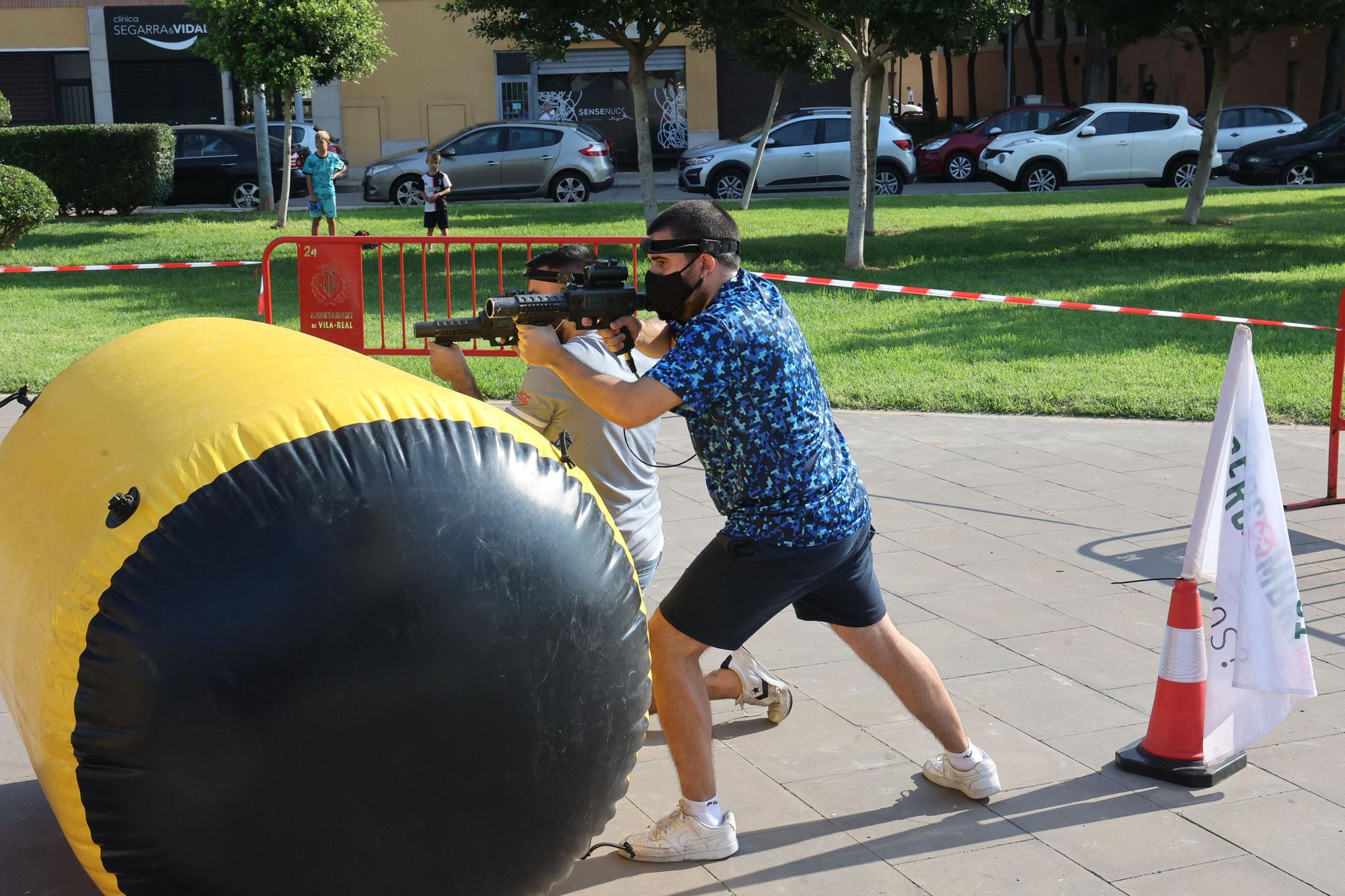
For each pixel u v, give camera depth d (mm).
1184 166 26047
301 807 2449
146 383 2910
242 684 2389
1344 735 4273
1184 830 3674
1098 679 4699
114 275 15414
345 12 20203
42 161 21797
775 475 3209
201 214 22672
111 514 2492
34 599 2592
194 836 2443
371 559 2469
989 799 3861
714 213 3168
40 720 2510
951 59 47906
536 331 3080
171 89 32781
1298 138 26406
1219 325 11703
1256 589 3891
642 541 3953
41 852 3582
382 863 2539
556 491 2768
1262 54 41344
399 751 2492
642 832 3701
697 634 3389
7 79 32500
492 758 2590
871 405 9258
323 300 9297
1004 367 10094
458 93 33000
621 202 24156
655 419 3105
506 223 19969
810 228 18969
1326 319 11789
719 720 4438
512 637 2588
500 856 2672
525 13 17109
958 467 7664
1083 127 25734
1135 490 7148
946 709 3762
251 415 2578
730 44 15969
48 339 11148
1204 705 3973
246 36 19688
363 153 32938
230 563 2420
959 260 15766
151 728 2393
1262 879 3428
